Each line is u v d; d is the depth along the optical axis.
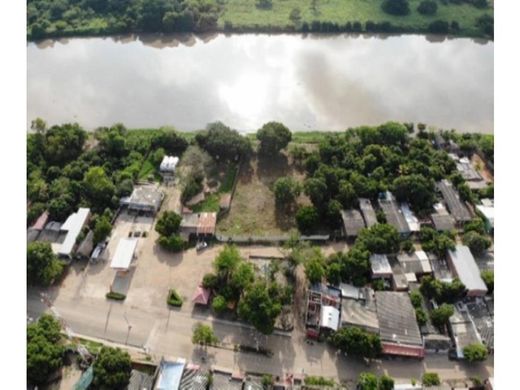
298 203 112.06
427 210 107.00
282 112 147.88
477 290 88.12
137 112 146.50
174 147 125.12
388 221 102.75
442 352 81.56
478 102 153.50
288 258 94.19
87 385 72.31
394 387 74.50
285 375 78.25
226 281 90.81
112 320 86.25
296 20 193.62
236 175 119.12
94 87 157.50
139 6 191.00
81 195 108.06
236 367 79.31
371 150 118.25
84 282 92.81
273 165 123.06
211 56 177.38
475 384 76.94
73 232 98.19
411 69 171.25
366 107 150.12
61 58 173.75
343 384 76.94
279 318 85.94
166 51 180.38
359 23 191.00
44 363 73.38
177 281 93.38
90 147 125.69
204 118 144.88
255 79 163.75
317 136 135.25
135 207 107.81
